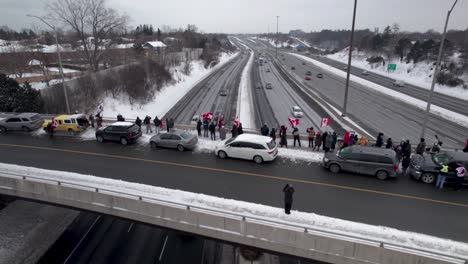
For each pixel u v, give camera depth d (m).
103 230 18.98
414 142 28.52
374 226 11.16
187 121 36.69
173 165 17.56
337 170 16.36
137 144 21.41
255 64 101.75
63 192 13.27
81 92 38.53
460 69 63.78
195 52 102.75
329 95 51.94
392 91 56.19
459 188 14.45
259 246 11.02
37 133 24.14
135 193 13.73
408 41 93.00
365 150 15.95
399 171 16.55
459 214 12.26
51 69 65.44
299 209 12.70
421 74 72.69
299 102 46.19
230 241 11.38
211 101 47.88
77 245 17.66
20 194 14.11
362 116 38.06
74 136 23.28
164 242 18.31
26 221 18.20
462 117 37.47
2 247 16.30
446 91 56.28
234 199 13.62
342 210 12.60
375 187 14.68
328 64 105.31
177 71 71.06
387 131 31.92
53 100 34.50
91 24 52.28
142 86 46.69
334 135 18.62
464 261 8.78
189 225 11.70
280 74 78.00
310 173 16.39
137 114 40.12
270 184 15.07
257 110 41.53
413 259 9.31
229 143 18.34
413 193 14.04
